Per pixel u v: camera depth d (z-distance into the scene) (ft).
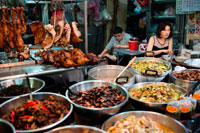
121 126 4.82
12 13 8.31
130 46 13.02
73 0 10.36
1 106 5.19
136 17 21.15
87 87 6.96
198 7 14.28
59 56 8.11
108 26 19.77
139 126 4.86
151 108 5.65
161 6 19.43
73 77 8.66
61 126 4.57
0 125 4.28
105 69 8.46
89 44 19.61
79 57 7.95
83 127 4.29
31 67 7.83
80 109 5.16
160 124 5.24
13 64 7.91
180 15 16.98
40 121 4.75
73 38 9.34
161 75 7.81
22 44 8.75
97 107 5.55
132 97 6.07
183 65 10.94
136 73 8.18
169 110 5.45
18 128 4.69
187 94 6.43
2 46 8.63
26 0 11.07
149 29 19.58
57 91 7.05
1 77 6.39
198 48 12.81
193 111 5.79
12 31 8.54
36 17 15.06
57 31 8.96
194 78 7.76
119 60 14.51
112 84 6.84
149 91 6.82
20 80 7.59
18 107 5.34
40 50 9.86
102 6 16.90
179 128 4.81
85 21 9.66
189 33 16.80
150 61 10.52
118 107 5.20
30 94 5.82
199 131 5.10
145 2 19.01
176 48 14.62
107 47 16.58
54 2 9.11
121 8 20.10
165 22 12.92
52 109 5.14
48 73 7.30
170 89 6.99
